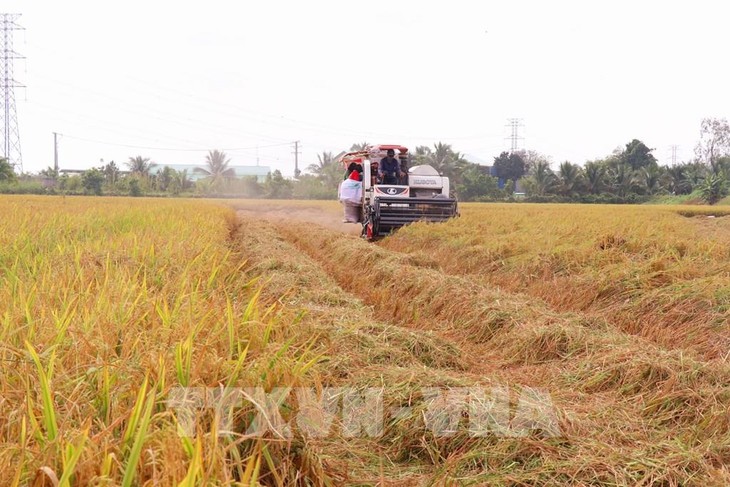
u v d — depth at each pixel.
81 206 24.55
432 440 4.02
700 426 4.55
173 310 4.57
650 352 5.90
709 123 100.69
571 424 4.25
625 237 12.85
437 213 20.44
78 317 4.20
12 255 8.01
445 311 8.58
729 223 28.05
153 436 2.58
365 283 11.16
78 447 2.31
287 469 3.02
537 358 6.68
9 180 73.25
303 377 3.69
